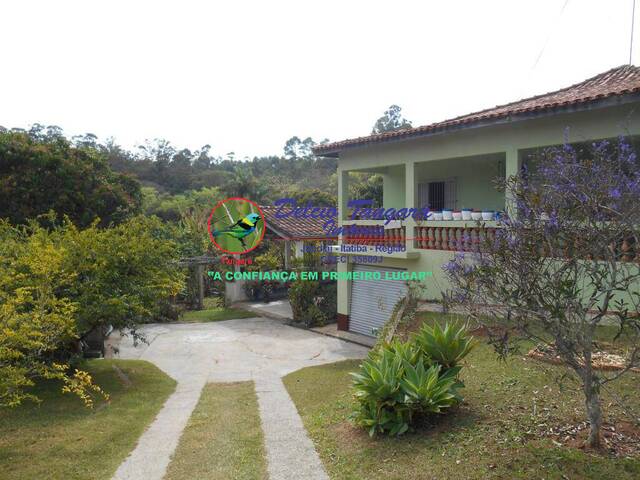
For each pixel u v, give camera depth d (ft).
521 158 31.55
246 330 50.39
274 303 66.28
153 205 134.21
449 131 33.53
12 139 53.93
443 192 44.57
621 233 12.66
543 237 13.15
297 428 21.58
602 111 27.09
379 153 41.37
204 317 57.82
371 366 19.72
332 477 15.96
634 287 23.29
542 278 13.05
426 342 20.65
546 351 15.67
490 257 13.96
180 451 19.36
